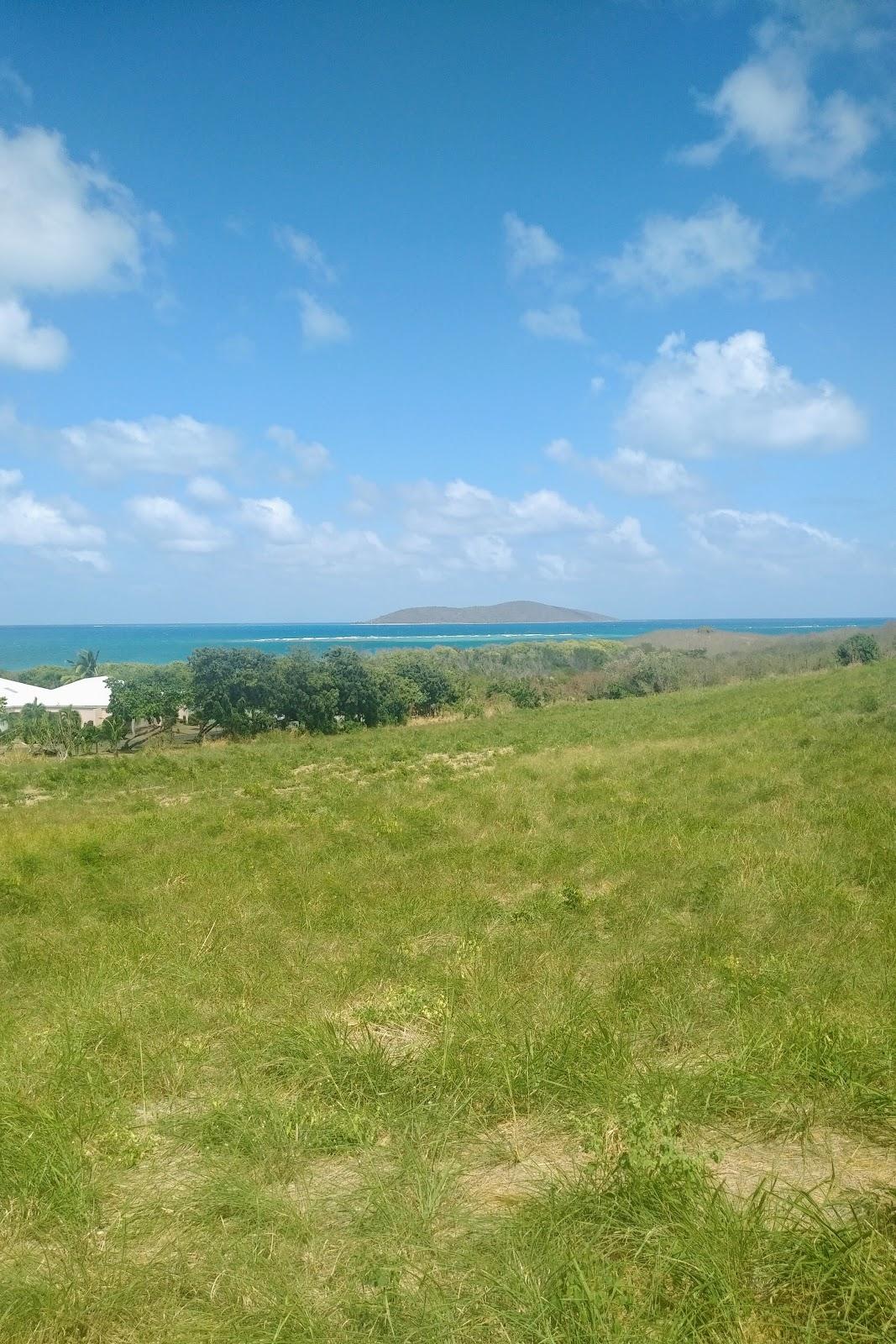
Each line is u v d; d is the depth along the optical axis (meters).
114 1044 5.44
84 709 55.44
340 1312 2.99
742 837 9.98
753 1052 4.62
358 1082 4.71
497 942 7.09
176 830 14.17
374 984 6.52
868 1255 2.97
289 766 24.95
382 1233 3.37
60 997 6.43
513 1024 5.24
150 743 46.56
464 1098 4.45
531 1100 4.46
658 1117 3.88
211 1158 4.03
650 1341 2.72
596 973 6.39
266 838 12.59
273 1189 3.81
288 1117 4.30
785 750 16.70
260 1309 2.98
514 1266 3.09
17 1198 3.78
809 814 10.86
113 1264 3.28
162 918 8.62
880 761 13.91
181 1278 3.18
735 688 38.56
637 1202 3.38
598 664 69.56
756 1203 3.45
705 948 6.52
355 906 8.66
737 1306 2.80
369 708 47.16
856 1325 2.76
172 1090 4.90
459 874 9.61
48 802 21.53
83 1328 3.04
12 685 58.19
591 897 8.38
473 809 13.69
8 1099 4.55
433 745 27.66
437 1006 5.63
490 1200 3.68
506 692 54.22
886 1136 4.02
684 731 23.11
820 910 7.20
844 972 5.85
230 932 7.99
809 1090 4.31
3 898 10.20
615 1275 2.99
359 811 14.72
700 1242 3.07
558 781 15.97
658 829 10.79
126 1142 4.25
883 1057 4.49
